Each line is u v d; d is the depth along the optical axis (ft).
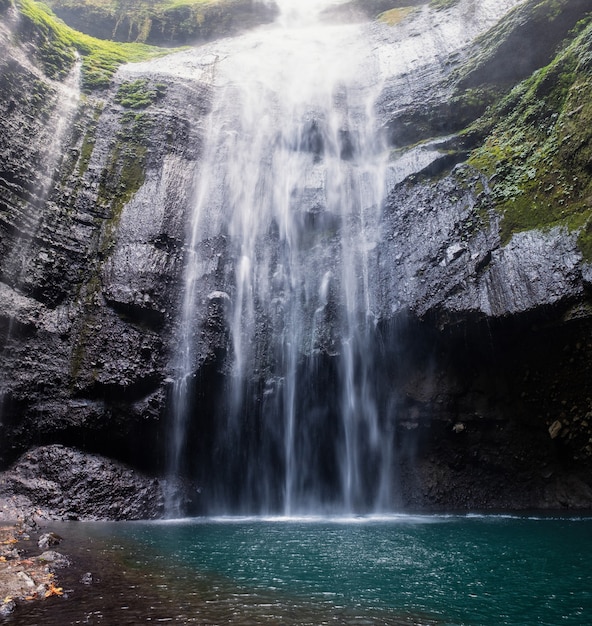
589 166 32.37
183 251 41.09
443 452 37.04
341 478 37.55
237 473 36.45
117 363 34.32
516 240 33.60
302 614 11.92
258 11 79.82
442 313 34.53
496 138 41.47
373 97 53.47
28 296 34.86
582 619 11.85
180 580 14.96
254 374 37.37
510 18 45.57
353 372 37.70
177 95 52.47
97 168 43.70
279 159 49.19
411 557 18.70
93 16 75.72
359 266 40.29
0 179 37.19
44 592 13.08
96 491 30.53
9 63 43.93
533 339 32.19
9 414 31.48
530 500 34.30
